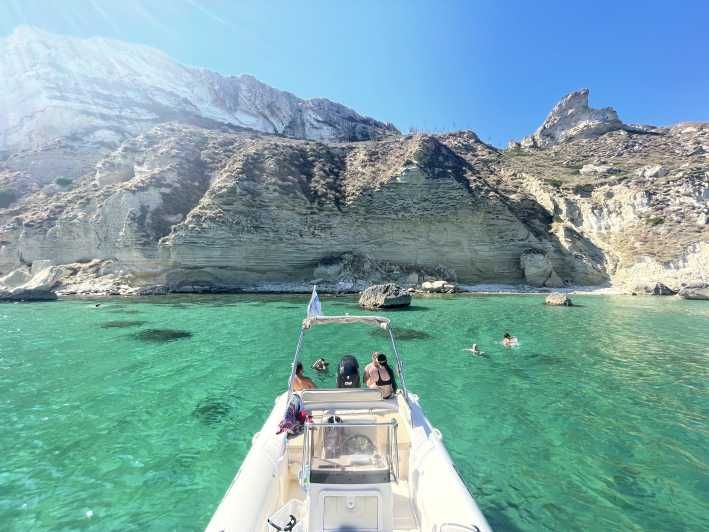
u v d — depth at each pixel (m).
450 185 49.66
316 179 51.16
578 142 86.38
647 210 49.66
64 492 5.63
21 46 95.12
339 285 42.59
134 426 7.89
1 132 86.88
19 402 9.23
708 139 72.75
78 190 50.97
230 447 7.01
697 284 35.78
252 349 14.59
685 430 7.84
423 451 4.55
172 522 4.98
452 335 17.42
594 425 8.03
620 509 5.28
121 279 40.03
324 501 3.31
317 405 4.96
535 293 40.84
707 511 5.25
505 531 4.79
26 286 38.12
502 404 9.16
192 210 43.34
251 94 108.31
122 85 93.25
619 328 19.59
